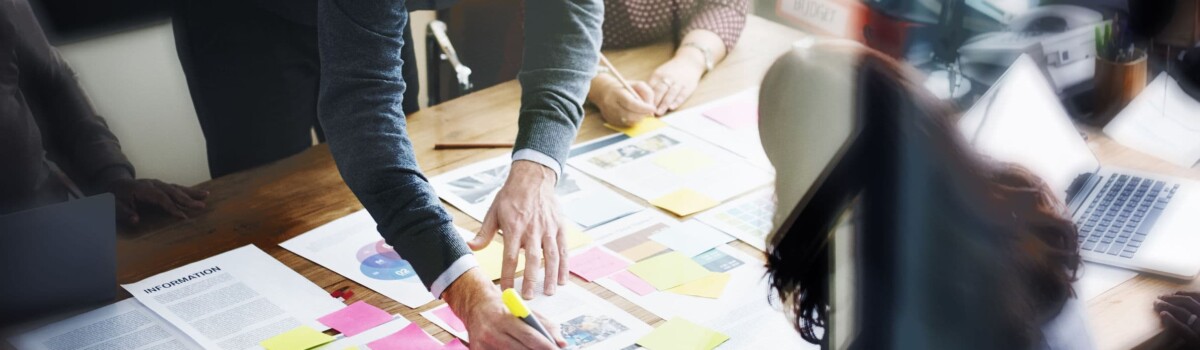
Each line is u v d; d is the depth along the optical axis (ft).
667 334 4.60
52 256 4.66
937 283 3.54
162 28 8.36
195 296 4.91
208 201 5.70
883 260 3.55
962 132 3.60
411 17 8.94
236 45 7.20
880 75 3.52
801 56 3.64
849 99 3.51
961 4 6.23
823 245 3.65
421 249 4.46
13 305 4.66
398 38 4.63
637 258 5.23
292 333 4.62
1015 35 6.26
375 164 4.49
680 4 7.57
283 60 7.25
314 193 5.81
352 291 4.97
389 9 4.51
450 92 8.89
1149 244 4.91
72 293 4.77
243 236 5.40
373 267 5.17
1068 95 6.19
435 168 6.02
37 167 6.06
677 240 5.40
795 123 3.59
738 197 5.84
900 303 3.58
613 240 5.39
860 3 6.57
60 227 4.65
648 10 7.54
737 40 7.54
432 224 4.47
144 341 4.57
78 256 4.74
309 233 5.44
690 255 5.26
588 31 5.38
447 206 5.65
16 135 5.93
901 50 6.38
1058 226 3.71
